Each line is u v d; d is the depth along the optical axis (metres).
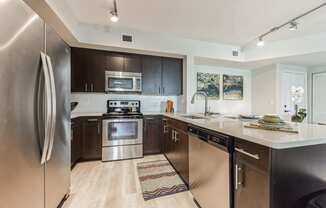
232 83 4.75
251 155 1.03
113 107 3.56
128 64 3.38
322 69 4.31
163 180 2.26
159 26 2.93
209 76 4.50
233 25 2.87
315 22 2.71
